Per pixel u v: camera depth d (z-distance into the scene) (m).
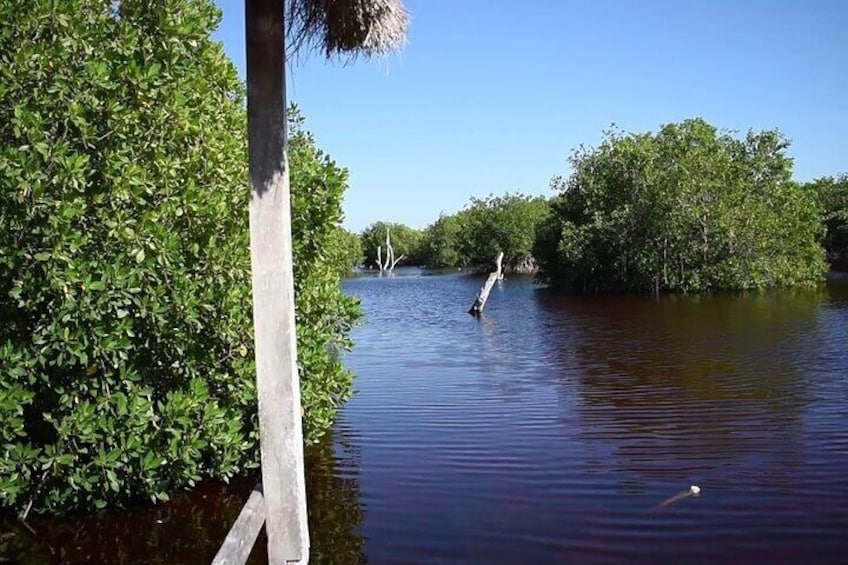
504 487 7.96
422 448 9.48
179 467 7.14
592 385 13.36
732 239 35.62
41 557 6.34
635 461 8.73
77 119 6.39
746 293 35.06
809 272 37.09
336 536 6.77
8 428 6.32
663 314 26.14
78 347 6.30
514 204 71.81
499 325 24.59
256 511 5.19
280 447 4.48
